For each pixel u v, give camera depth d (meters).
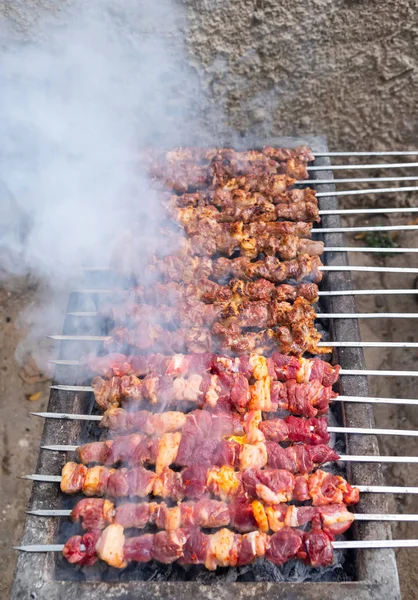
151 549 0.47
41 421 0.83
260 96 0.78
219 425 0.52
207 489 0.49
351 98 0.80
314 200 0.67
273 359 0.56
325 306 0.63
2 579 0.72
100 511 0.48
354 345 0.57
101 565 0.49
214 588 0.45
